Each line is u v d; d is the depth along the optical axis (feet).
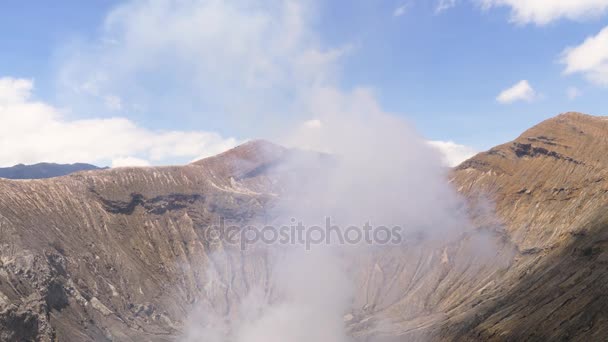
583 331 438.40
